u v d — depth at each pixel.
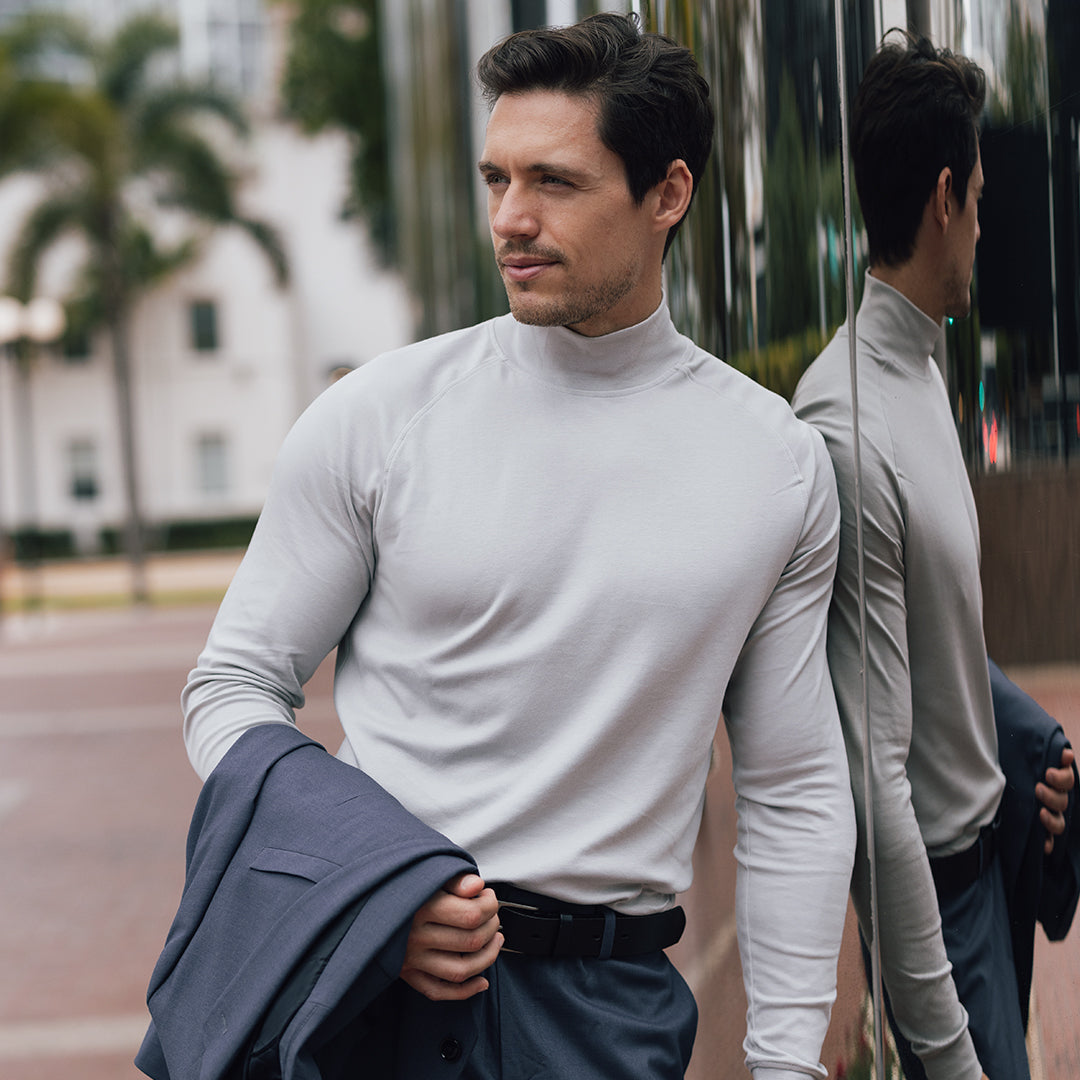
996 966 1.27
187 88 20.03
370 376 1.15
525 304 1.08
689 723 1.11
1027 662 1.23
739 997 1.34
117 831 5.32
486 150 1.08
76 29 19.61
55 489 28.78
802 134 1.30
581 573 1.09
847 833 1.17
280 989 0.99
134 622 14.52
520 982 1.10
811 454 1.17
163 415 28.62
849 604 1.27
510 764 1.10
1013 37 1.19
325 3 14.95
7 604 17.52
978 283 1.22
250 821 1.07
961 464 1.23
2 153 18.81
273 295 28.45
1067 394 1.19
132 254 20.91
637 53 1.07
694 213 1.43
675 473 1.11
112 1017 3.44
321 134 16.00
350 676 1.19
